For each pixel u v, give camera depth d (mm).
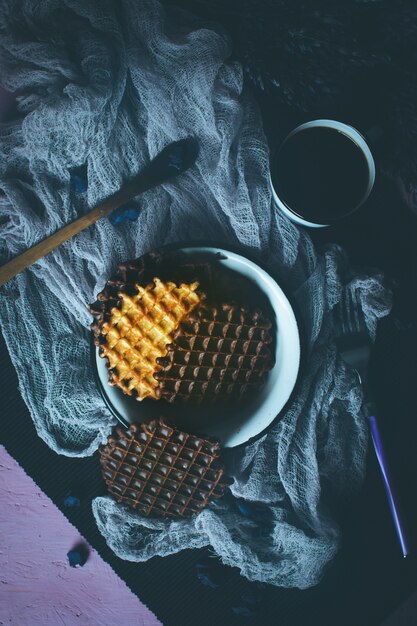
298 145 712
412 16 711
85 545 763
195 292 673
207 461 694
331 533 736
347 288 744
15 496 757
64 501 750
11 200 718
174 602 760
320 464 753
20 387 735
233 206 725
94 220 707
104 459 699
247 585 761
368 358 738
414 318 768
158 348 679
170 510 718
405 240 768
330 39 706
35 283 738
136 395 688
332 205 708
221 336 678
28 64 717
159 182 725
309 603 765
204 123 727
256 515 742
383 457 736
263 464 738
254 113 740
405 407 770
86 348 740
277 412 692
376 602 765
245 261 679
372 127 730
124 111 733
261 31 708
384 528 768
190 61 719
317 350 736
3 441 748
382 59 708
